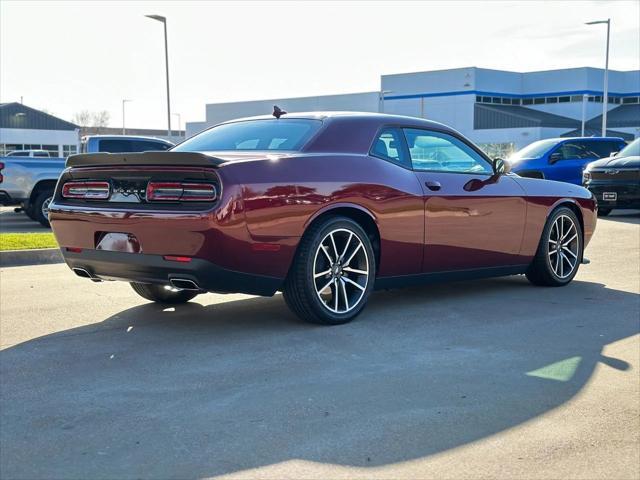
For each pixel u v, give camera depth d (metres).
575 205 6.59
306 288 4.66
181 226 4.25
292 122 5.18
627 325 5.04
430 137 5.53
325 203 4.66
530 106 67.06
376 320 5.09
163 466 2.74
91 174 4.74
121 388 3.62
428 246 5.33
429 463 2.78
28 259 8.25
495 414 3.30
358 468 2.73
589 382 3.78
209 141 5.30
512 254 6.02
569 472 2.73
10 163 12.63
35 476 2.66
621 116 64.19
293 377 3.79
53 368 3.96
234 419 3.20
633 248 9.41
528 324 5.04
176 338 4.59
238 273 4.38
